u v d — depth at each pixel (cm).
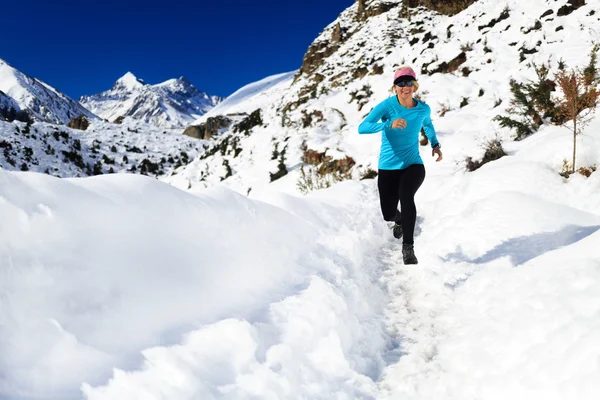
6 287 139
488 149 659
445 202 525
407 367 215
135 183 229
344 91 1781
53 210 170
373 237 438
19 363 129
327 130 1466
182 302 191
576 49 962
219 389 156
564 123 618
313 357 200
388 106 323
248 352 177
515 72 1037
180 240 223
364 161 1007
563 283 222
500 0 1586
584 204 416
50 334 140
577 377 160
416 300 297
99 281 167
